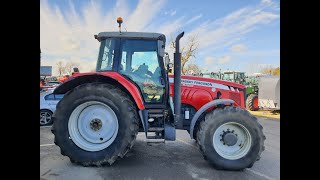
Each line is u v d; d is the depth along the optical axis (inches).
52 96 340.2
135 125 161.8
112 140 162.4
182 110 193.8
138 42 185.5
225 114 160.6
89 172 152.6
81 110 164.4
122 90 174.7
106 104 161.3
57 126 161.0
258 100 527.5
